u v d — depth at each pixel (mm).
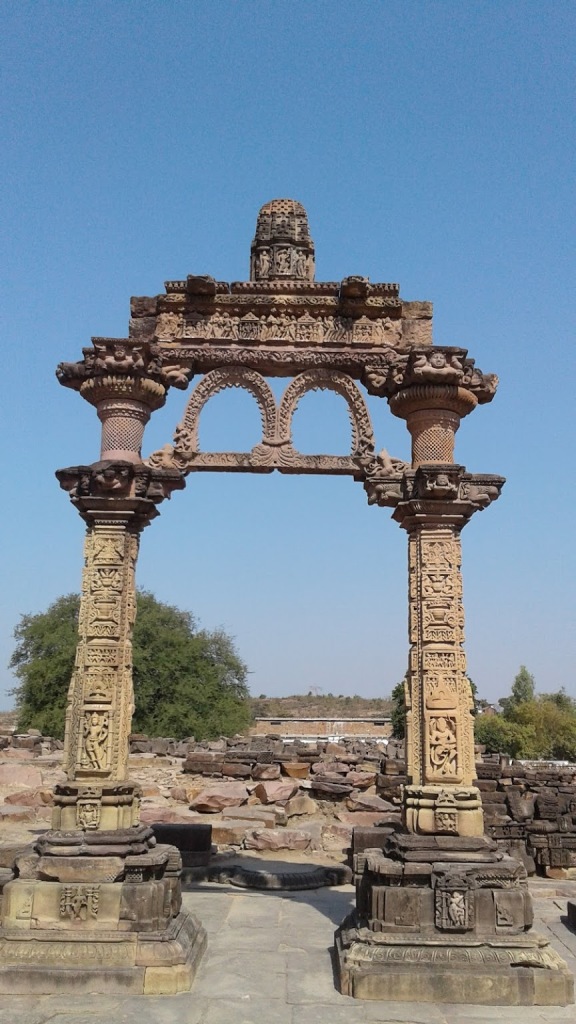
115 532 7785
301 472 8219
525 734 50312
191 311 8461
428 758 7316
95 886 6758
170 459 8125
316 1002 6145
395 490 7941
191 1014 5875
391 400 8211
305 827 13188
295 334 8406
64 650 36250
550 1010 6094
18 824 13453
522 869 6941
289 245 8719
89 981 6312
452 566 7695
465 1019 5887
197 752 19328
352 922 7207
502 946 6504
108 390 7914
